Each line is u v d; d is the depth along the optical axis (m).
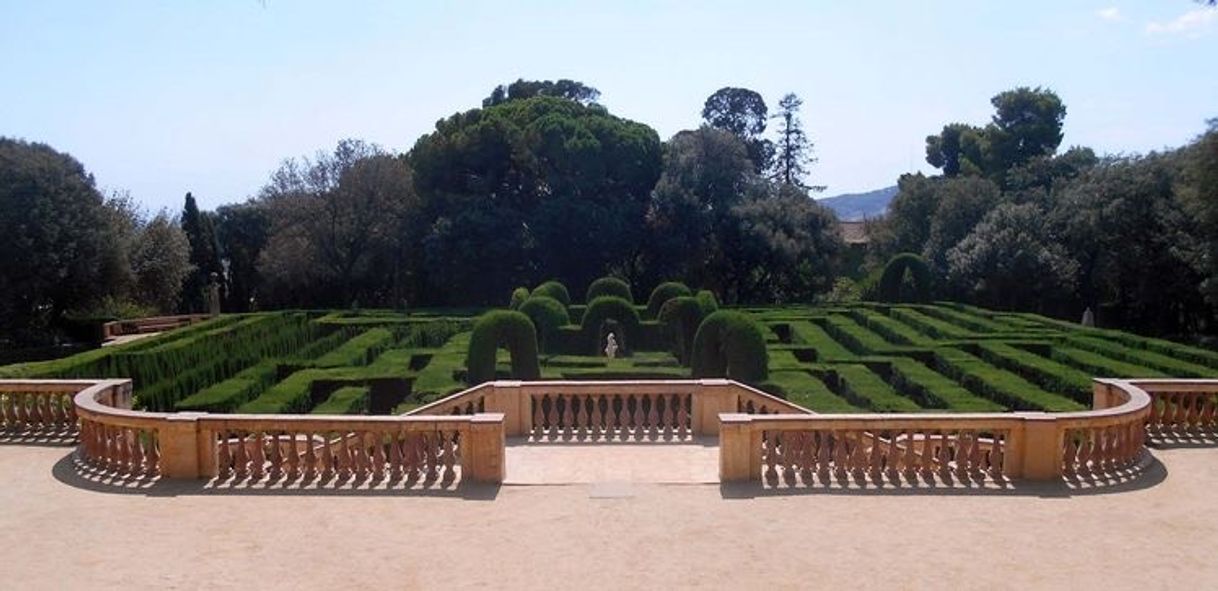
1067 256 55.38
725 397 17.38
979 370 26.34
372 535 11.36
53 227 46.59
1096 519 11.98
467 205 56.78
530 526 11.66
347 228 61.19
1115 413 13.91
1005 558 10.62
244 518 11.99
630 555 10.68
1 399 16.94
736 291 63.34
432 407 17.23
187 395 26.39
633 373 26.55
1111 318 55.31
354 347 33.44
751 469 13.55
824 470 13.52
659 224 59.50
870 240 74.31
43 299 49.16
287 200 61.84
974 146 88.94
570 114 59.91
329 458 13.59
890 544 11.04
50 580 10.02
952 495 12.91
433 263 56.66
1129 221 51.25
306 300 65.06
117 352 29.42
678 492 13.05
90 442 14.43
